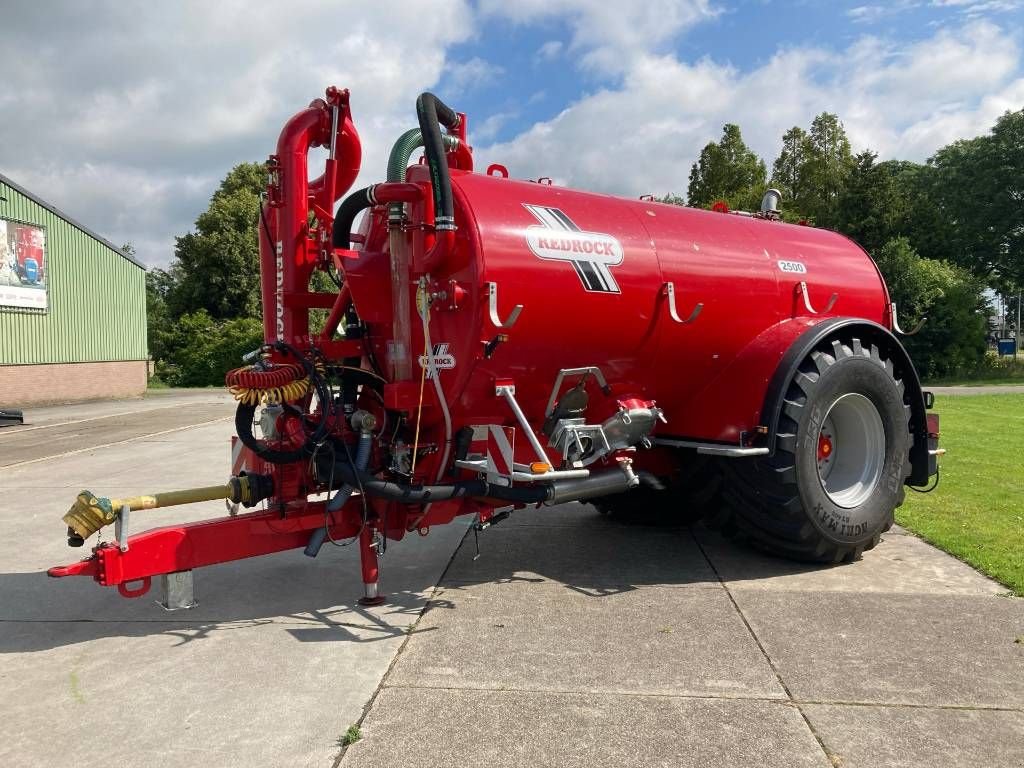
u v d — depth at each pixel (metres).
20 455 11.09
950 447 10.71
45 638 3.91
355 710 3.05
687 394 5.06
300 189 4.42
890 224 34.16
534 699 3.12
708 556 5.28
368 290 4.16
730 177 41.44
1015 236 41.00
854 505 4.95
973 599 4.30
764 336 4.97
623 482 4.52
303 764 2.66
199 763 2.68
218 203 46.00
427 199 4.03
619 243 4.36
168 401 23.66
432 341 4.13
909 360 5.38
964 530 5.78
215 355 40.09
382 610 4.24
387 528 4.37
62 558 5.45
